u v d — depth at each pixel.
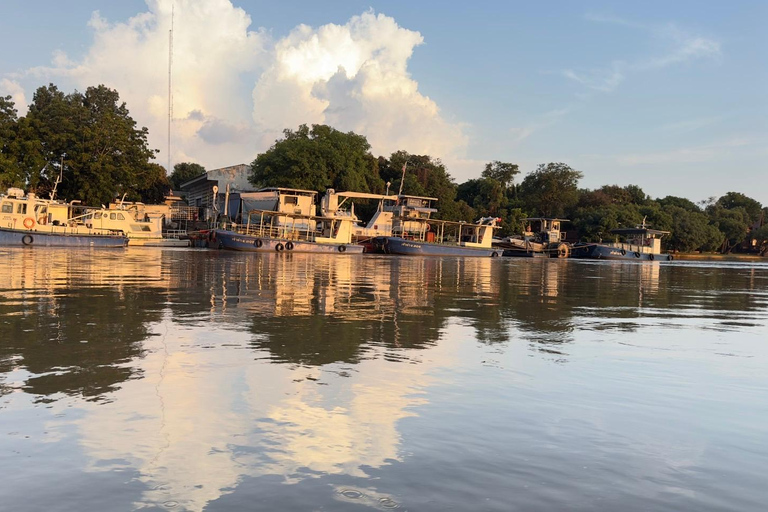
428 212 64.38
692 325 10.62
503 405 5.15
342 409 4.92
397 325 9.53
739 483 3.62
